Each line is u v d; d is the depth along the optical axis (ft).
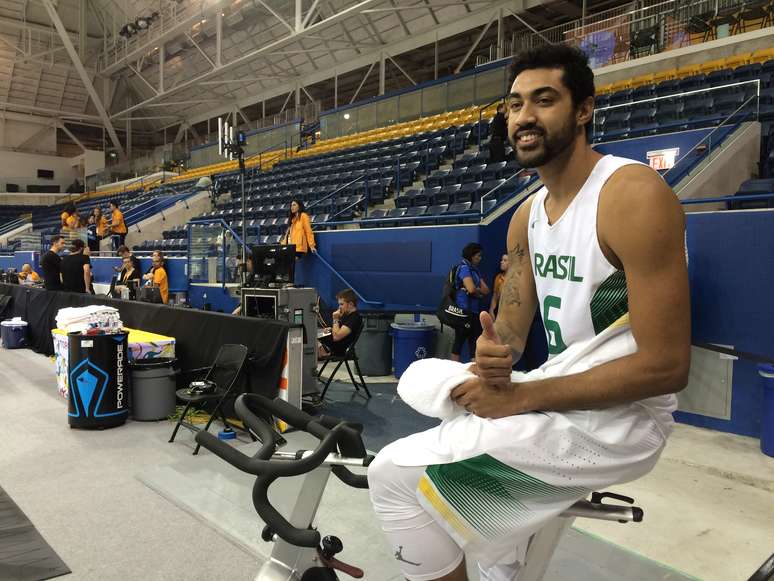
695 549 8.59
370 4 48.73
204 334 16.67
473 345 19.66
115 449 13.43
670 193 2.87
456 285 18.89
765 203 17.99
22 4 84.74
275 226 36.42
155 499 10.57
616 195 2.94
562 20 61.52
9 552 8.52
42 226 81.05
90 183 103.09
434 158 37.81
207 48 80.48
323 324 22.45
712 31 38.60
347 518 9.59
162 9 76.59
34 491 10.93
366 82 83.35
